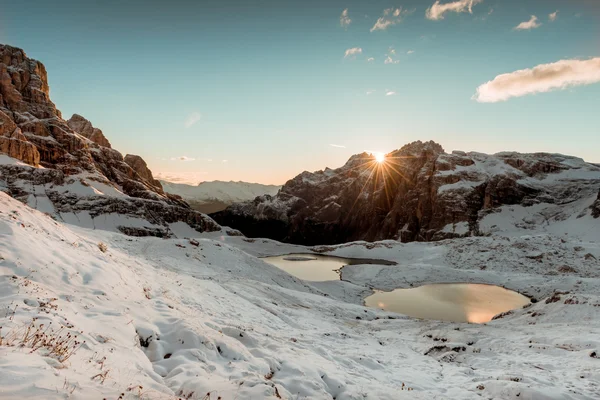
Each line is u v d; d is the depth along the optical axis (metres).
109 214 124.25
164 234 128.75
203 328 10.02
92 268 11.78
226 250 61.47
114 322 8.41
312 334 20.50
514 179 166.50
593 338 20.41
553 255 83.44
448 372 15.02
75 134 163.75
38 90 159.88
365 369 12.61
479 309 55.31
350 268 96.31
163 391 6.23
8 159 125.50
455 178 175.12
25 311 6.79
